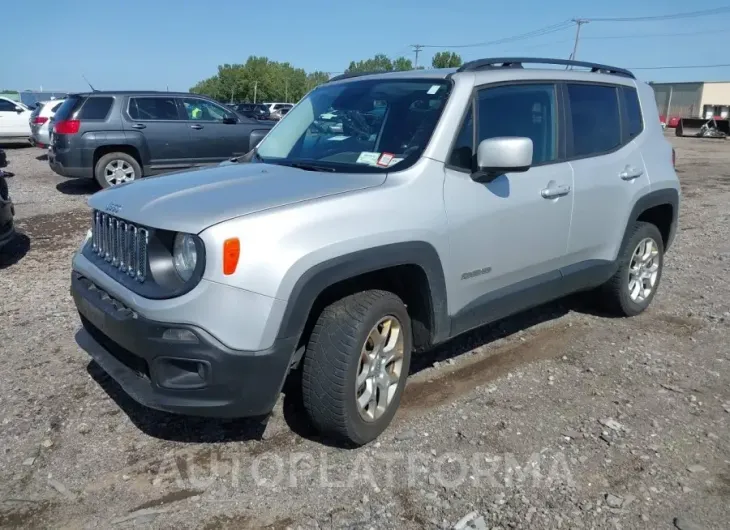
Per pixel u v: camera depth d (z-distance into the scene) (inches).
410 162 143.0
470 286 153.0
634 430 145.1
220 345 114.9
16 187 488.1
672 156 221.3
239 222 116.6
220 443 137.9
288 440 139.3
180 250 119.9
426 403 156.0
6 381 164.6
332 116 168.6
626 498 121.2
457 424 146.4
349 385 127.1
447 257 144.3
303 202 124.6
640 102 212.8
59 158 446.6
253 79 3902.6
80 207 408.5
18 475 126.4
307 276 118.9
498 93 162.2
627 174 197.2
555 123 177.5
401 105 157.8
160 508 117.3
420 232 136.9
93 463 130.4
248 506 118.1
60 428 142.9
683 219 406.9
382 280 143.6
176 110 473.1
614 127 199.5
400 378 142.9
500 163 140.6
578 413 152.4
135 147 457.7
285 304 117.0
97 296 135.9
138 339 120.4
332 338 126.6
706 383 169.8
